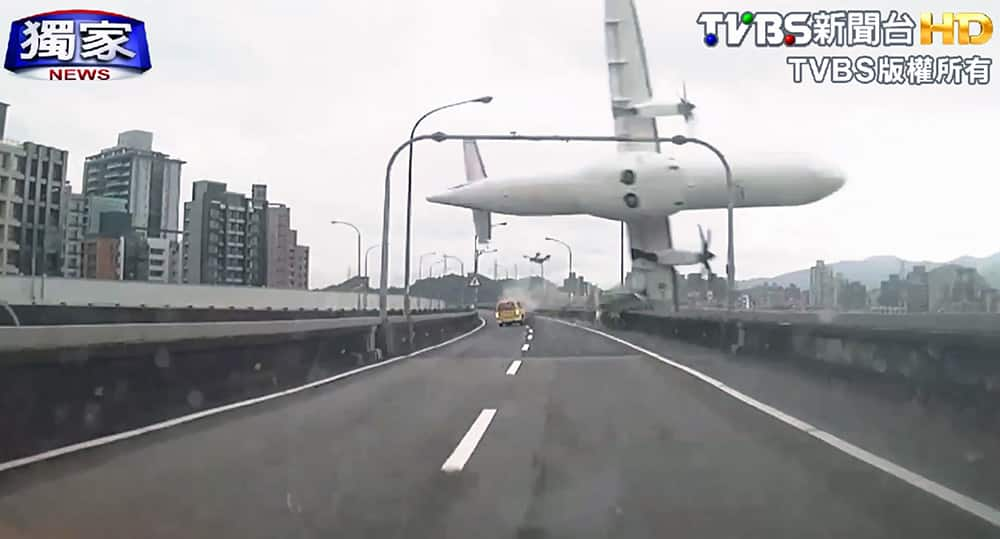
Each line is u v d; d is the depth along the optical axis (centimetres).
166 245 8238
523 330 5109
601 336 3928
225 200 9062
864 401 1280
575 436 958
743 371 1838
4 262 7512
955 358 1055
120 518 590
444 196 4647
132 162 8806
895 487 694
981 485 700
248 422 1065
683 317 3312
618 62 4169
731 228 2572
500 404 1258
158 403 1135
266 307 4772
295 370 1680
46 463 788
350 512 612
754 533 558
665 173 4125
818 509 621
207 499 649
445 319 3909
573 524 581
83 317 2642
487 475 745
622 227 5347
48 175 7994
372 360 2184
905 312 2075
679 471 761
